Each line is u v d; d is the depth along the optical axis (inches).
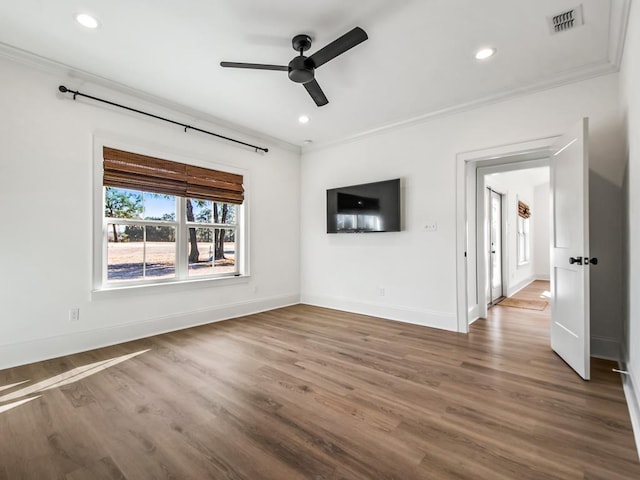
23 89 106.3
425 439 65.9
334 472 56.7
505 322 161.9
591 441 64.7
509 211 245.1
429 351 118.6
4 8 83.6
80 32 94.0
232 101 140.1
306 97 136.3
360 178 181.2
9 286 103.7
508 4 82.4
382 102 140.8
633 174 82.7
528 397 83.1
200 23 90.0
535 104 125.6
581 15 86.3
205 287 159.5
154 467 58.0
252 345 125.8
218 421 72.7
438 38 96.5
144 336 136.5
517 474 55.7
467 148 142.8
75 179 117.3
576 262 96.5
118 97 127.9
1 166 102.1
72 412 76.5
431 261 153.6
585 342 93.0
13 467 58.0
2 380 93.8
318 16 87.1
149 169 137.5
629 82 86.8
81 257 118.7
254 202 183.2
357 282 182.4
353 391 87.1
